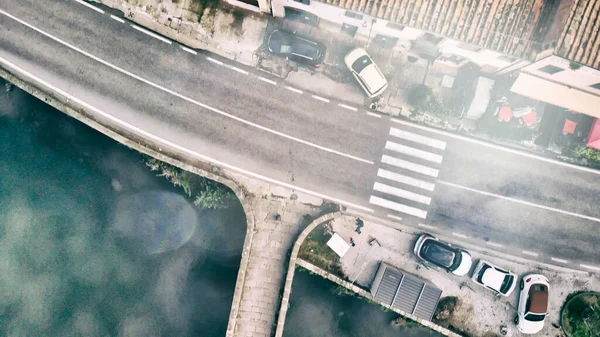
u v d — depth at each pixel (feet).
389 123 84.17
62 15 82.99
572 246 86.17
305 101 83.82
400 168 84.53
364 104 83.97
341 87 83.87
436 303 79.56
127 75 83.30
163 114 83.61
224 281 88.48
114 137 83.20
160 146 83.92
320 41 83.05
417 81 84.28
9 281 87.35
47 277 87.76
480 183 84.99
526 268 86.43
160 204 88.28
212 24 83.20
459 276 85.71
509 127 84.17
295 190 84.48
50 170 87.86
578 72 69.36
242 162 84.02
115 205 88.48
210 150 83.97
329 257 84.48
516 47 69.97
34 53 83.51
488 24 69.05
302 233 82.43
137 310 88.48
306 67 83.56
